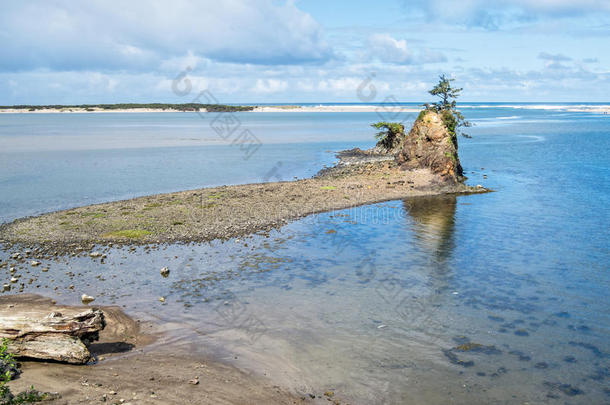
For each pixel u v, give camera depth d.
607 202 38.19
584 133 113.19
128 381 12.48
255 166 61.94
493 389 12.90
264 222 31.67
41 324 13.37
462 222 31.95
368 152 73.19
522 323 17.06
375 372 13.71
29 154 76.31
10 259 24.09
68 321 13.62
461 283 20.98
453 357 14.63
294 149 82.31
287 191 42.50
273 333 16.14
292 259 24.31
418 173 48.75
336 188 43.84
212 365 13.88
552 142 91.38
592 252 25.31
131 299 19.02
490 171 55.16
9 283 20.52
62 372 12.70
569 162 62.66
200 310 18.03
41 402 10.77
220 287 20.48
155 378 12.79
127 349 14.77
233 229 29.88
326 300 19.08
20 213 35.16
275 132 123.81
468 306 18.48
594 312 18.02
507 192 42.88
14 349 12.93
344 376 13.49
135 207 36.00
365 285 20.73
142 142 97.94
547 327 16.75
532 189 44.25
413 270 22.72
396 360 14.41
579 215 33.78
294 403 12.05
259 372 13.59
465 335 16.09
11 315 13.80
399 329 16.52
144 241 27.33
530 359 14.55
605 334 16.22
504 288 20.41
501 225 31.08
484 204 37.75
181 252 25.41
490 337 15.96
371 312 17.92
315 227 30.66
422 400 12.36
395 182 45.97
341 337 15.88
